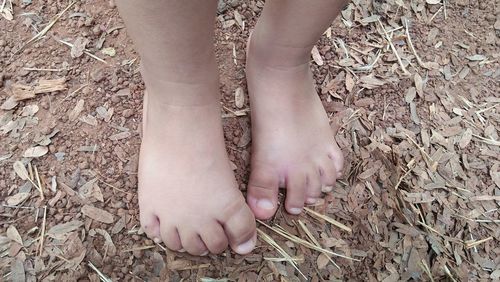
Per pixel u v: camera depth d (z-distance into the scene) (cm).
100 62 30
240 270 25
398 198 28
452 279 26
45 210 25
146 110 26
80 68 29
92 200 26
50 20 30
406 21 34
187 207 23
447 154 29
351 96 30
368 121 30
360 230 27
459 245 27
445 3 34
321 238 26
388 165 28
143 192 24
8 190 26
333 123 29
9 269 24
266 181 26
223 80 30
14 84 28
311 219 27
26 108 28
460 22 34
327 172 26
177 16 18
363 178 28
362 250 26
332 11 22
